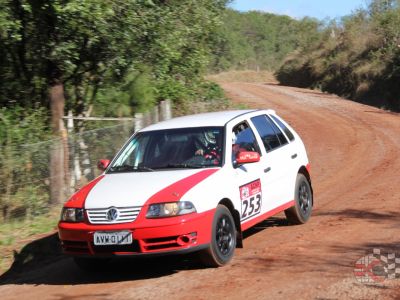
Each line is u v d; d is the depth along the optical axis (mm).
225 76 80188
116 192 7789
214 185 7957
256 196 8867
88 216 7641
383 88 44812
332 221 10320
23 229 10094
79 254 7742
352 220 10266
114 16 12820
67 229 7742
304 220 10312
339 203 11977
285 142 10203
